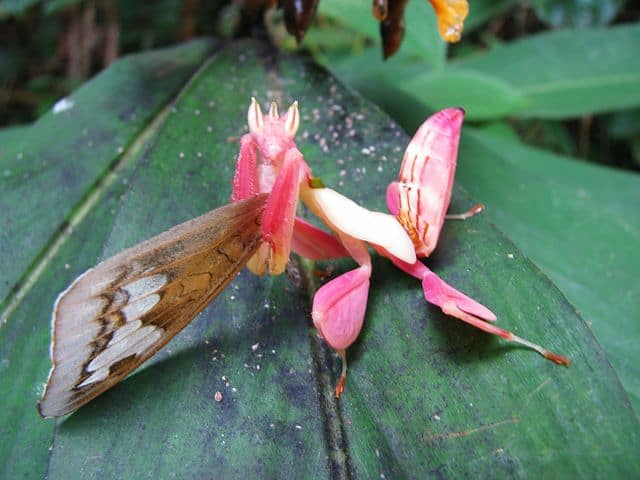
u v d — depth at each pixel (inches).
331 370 3.2
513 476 2.7
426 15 5.5
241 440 2.9
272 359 3.2
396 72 7.0
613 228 4.7
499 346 3.1
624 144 9.0
